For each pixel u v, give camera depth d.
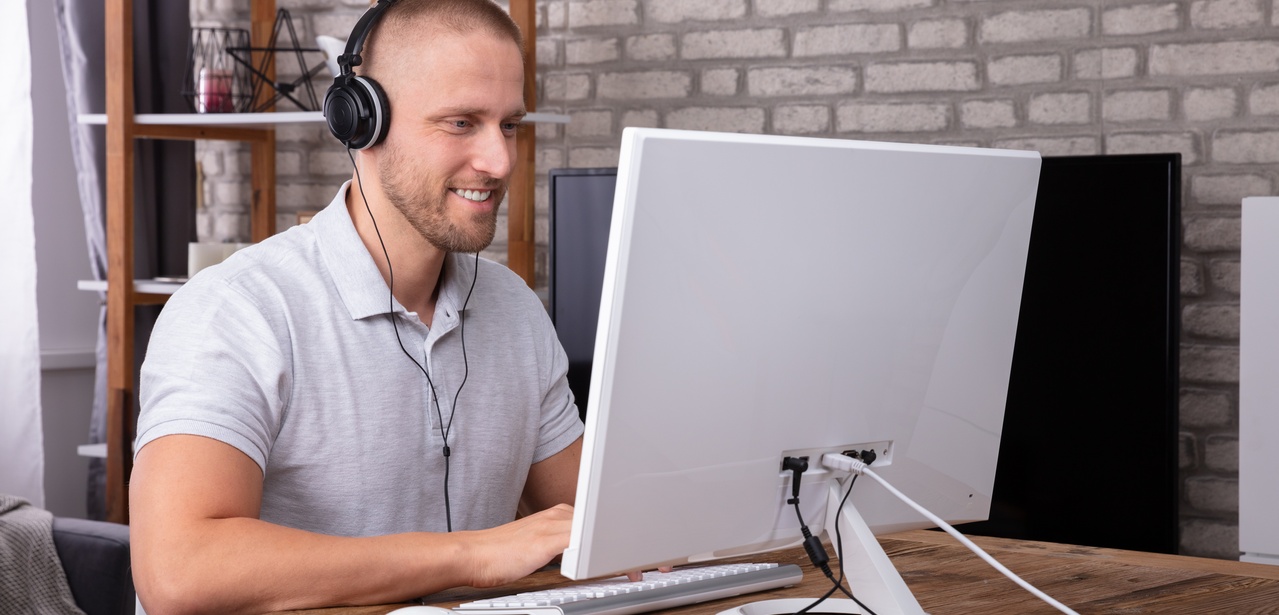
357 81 1.29
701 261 0.93
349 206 1.44
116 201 3.10
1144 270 2.48
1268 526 2.14
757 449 1.02
